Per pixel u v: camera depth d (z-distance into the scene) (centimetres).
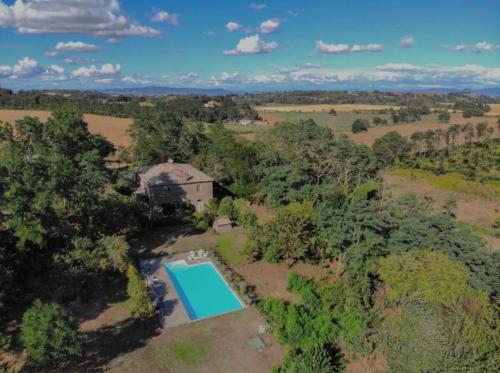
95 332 2564
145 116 8488
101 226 3581
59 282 2856
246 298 3003
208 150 7138
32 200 2905
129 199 4378
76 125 4269
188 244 4131
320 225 3428
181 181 5072
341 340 2477
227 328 2655
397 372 2150
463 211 5422
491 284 2575
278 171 5175
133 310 2667
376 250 2988
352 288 2745
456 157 8181
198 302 3047
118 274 3334
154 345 2448
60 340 2005
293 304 2709
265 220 4934
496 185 6419
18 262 2841
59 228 3111
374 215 3120
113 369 2216
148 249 3981
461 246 2822
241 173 5859
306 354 2180
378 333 2384
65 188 3222
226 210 4712
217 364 2294
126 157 8262
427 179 6988
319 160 5859
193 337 2547
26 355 2247
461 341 2128
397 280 2519
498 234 4391
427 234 2944
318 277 3403
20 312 2708
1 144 4022
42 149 3828
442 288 2366
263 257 3738
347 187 5525
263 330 2602
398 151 8331
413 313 2283
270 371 2222
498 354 2086
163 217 4703
